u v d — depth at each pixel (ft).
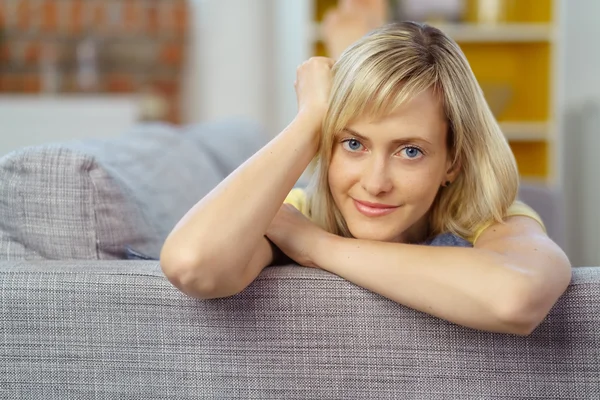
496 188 3.16
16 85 11.63
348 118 2.84
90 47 11.49
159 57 11.82
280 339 2.81
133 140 5.17
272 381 2.82
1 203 3.27
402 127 2.80
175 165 5.26
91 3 11.57
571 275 2.76
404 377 2.78
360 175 2.89
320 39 9.93
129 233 3.43
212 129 7.54
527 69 10.86
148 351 2.87
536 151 10.76
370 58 2.84
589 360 2.71
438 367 2.76
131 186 4.07
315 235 2.94
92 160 3.26
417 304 2.63
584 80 11.21
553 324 2.72
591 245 11.21
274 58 11.88
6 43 11.56
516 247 2.78
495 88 10.44
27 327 2.91
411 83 2.79
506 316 2.47
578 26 11.17
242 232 2.65
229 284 2.65
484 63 10.96
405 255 2.69
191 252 2.58
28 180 3.24
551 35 10.04
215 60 11.53
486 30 10.06
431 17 10.18
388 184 2.85
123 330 2.87
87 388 2.90
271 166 2.82
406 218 2.95
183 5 11.72
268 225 2.77
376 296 2.77
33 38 11.60
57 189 3.22
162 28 11.71
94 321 2.88
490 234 3.09
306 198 3.49
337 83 2.93
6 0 11.43
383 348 2.78
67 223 3.23
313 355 2.80
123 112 10.27
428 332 2.76
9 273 2.93
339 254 2.81
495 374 2.74
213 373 2.85
